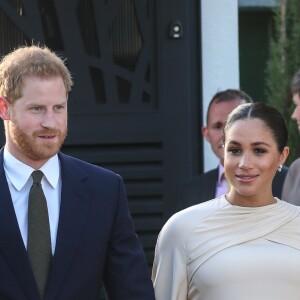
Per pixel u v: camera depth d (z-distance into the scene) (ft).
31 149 37.88
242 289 40.06
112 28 58.03
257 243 40.81
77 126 57.77
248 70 108.47
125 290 40.47
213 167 60.54
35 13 57.36
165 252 42.42
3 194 38.91
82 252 39.37
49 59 38.01
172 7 58.03
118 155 58.03
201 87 60.23
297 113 55.16
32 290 38.27
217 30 60.39
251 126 40.75
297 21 97.09
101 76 58.13
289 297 40.06
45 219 39.04
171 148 58.44
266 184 41.29
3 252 38.37
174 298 41.78
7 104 38.04
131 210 58.34
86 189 40.24
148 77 58.44
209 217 41.73
